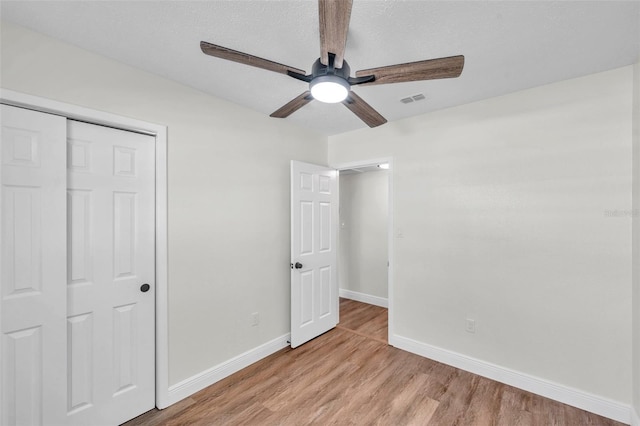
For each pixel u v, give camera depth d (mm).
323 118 2893
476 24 1459
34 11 1386
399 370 2484
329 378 2365
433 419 1892
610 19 1409
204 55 1779
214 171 2350
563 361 2061
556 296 2090
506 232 2301
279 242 2895
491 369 2348
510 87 2176
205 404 2051
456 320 2547
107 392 1809
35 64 1537
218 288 2363
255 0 1311
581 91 2006
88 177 1751
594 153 1960
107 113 1783
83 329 1728
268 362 2623
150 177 2008
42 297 1577
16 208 1509
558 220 2088
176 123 2117
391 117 2846
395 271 2936
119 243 1868
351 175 4738
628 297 1846
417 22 1441
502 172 2322
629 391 1834
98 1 1315
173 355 2078
